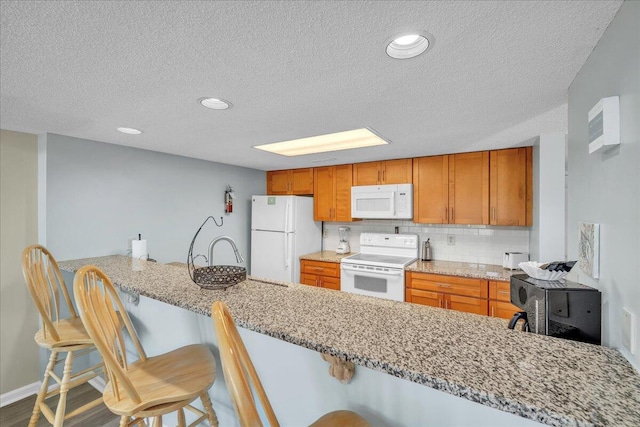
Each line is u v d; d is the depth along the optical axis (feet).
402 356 2.56
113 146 8.76
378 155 10.54
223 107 5.64
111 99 5.25
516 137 7.95
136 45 3.53
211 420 4.56
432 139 8.18
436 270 9.76
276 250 12.44
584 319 3.26
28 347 7.67
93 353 8.10
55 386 7.72
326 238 14.21
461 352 2.65
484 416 2.95
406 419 3.34
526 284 3.67
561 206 7.56
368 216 11.67
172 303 4.13
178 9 2.88
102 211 8.54
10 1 2.72
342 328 3.15
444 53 3.69
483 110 5.76
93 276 4.03
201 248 11.36
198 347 4.99
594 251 3.33
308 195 14.06
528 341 2.90
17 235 7.47
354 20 3.06
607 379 2.28
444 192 10.40
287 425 4.29
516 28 3.17
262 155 10.48
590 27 3.13
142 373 4.23
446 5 2.82
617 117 2.88
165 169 10.14
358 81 4.50
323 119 6.34
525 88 4.71
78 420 6.75
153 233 9.79
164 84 4.62
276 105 5.54
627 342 2.63
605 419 1.84
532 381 2.22
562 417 1.86
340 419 3.22
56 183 7.64
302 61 3.91
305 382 4.09
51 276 6.57
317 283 12.17
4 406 7.25
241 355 2.32
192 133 7.52
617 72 2.89
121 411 3.48
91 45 3.53
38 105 5.56
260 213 12.82
